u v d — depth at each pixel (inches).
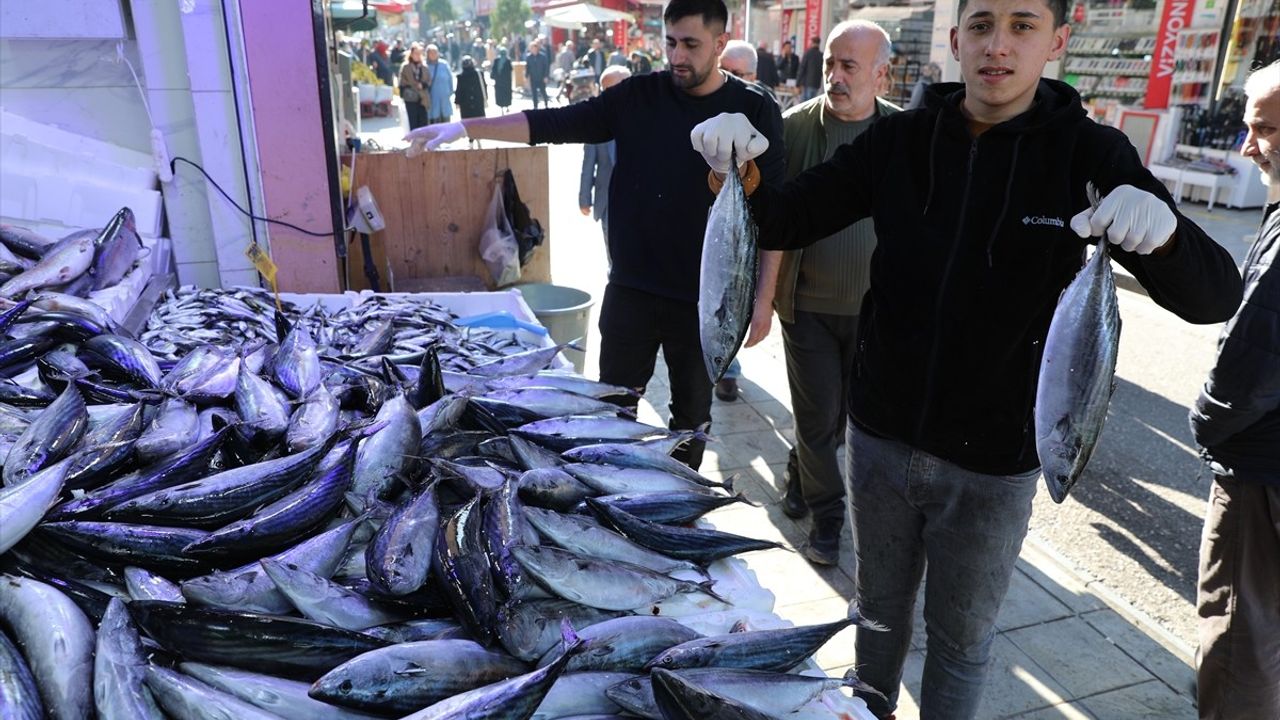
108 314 121.0
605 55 938.1
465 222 230.1
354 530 77.2
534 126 141.0
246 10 160.6
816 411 145.8
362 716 60.3
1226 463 98.5
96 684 58.9
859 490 97.3
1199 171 417.1
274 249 178.4
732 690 64.5
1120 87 471.8
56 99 168.4
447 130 136.4
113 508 74.4
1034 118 79.2
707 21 130.4
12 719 56.4
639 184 141.8
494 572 72.2
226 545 72.2
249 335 140.8
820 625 71.9
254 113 167.5
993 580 90.7
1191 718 118.2
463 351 139.6
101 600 67.4
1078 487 179.2
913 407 88.5
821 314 144.0
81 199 161.0
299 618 64.6
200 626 61.8
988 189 80.5
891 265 87.6
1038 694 121.7
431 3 2837.1
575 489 87.5
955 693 95.4
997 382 83.4
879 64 140.9
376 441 86.8
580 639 62.1
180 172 171.3
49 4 154.9
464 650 64.0
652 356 153.9
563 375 120.2
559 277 320.8
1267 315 91.7
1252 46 401.1
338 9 235.3
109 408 94.7
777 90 681.6
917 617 138.9
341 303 169.3
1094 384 62.9
